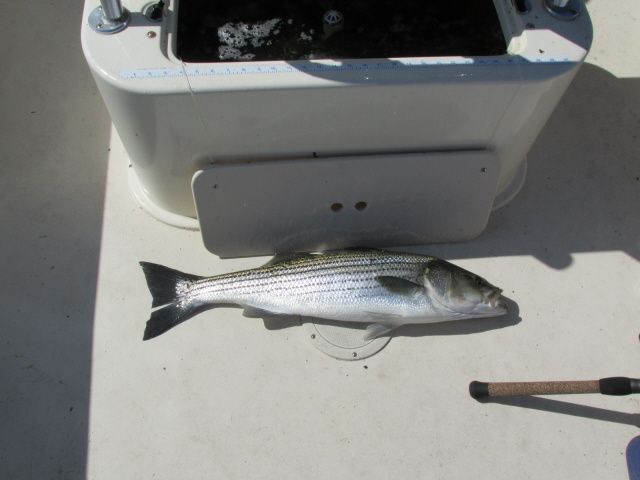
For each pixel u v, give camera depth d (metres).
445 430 1.11
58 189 1.36
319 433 1.10
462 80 1.00
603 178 1.42
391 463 1.08
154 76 0.98
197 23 1.13
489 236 1.33
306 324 1.20
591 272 1.29
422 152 1.15
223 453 1.08
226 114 1.02
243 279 1.18
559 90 1.07
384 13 1.16
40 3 1.67
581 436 1.11
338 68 0.99
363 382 1.15
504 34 1.10
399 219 1.26
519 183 1.39
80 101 1.50
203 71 0.98
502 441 1.10
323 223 1.26
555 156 1.45
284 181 1.15
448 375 1.16
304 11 1.16
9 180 1.37
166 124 1.04
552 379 1.16
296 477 1.06
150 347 1.18
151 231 1.32
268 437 1.10
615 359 1.19
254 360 1.17
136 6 1.05
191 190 1.21
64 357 1.17
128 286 1.25
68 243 1.29
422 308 1.16
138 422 1.11
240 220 1.22
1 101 1.49
